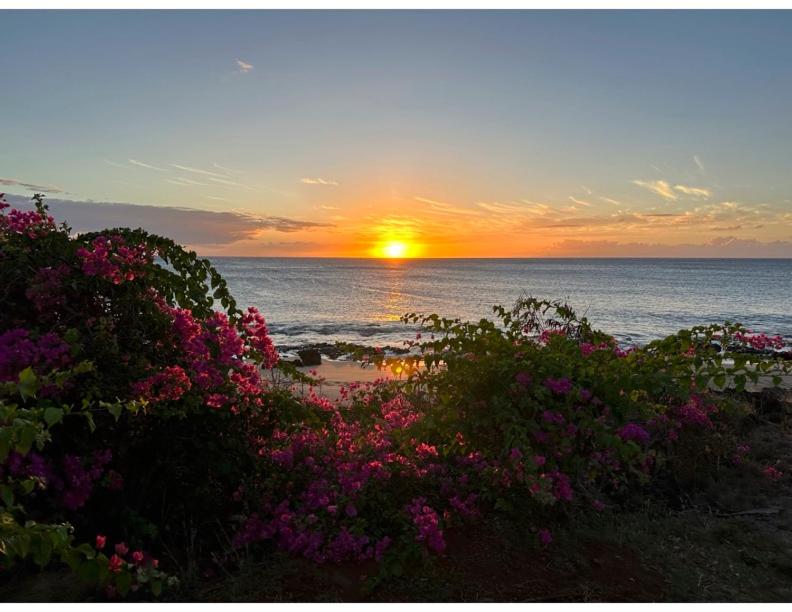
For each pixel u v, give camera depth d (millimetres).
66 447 3926
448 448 5039
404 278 117250
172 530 4145
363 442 4867
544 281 105062
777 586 4082
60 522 3654
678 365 5367
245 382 4656
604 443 4449
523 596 3668
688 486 5930
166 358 4570
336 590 3564
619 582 3947
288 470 4562
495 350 5066
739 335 6473
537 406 4578
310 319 38219
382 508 4250
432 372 5359
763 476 6160
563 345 5793
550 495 4031
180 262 5164
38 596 3346
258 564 3768
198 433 4348
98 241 4504
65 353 3836
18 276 4320
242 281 95188
